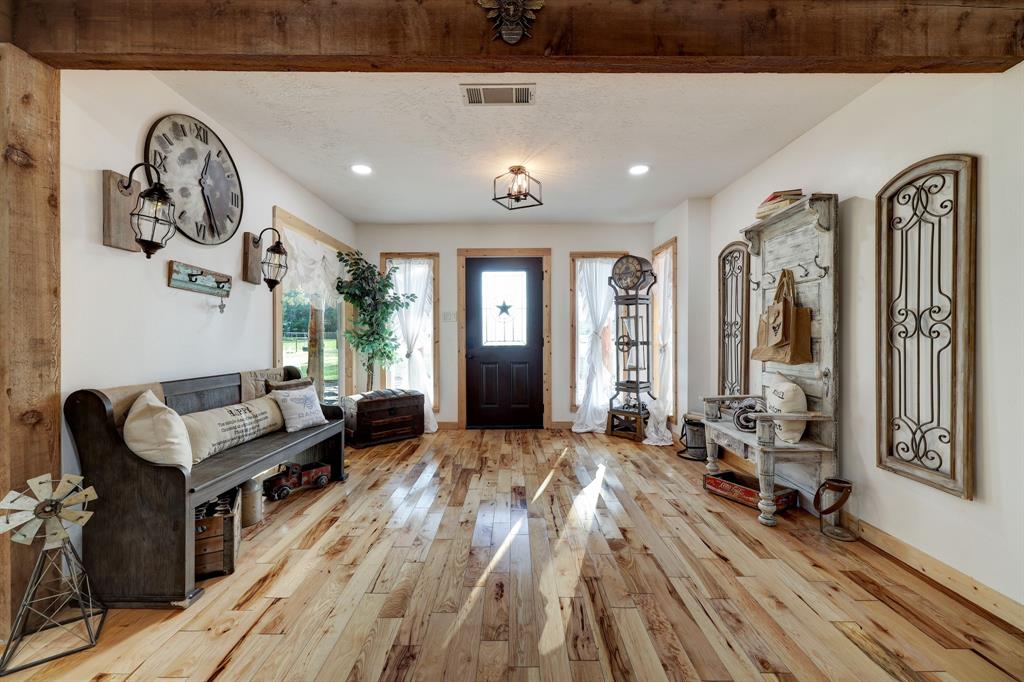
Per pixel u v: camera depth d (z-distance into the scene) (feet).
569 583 6.81
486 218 17.52
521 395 18.75
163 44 5.59
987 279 6.30
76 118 6.41
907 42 5.74
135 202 7.39
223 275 9.63
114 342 7.04
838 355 8.95
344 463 12.09
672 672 5.00
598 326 18.11
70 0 5.56
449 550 7.88
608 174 12.75
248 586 6.74
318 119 9.46
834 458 8.92
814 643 5.48
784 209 9.71
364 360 18.24
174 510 6.23
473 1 5.68
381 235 18.31
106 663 5.15
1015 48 5.74
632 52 5.71
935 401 7.02
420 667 5.09
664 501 10.24
